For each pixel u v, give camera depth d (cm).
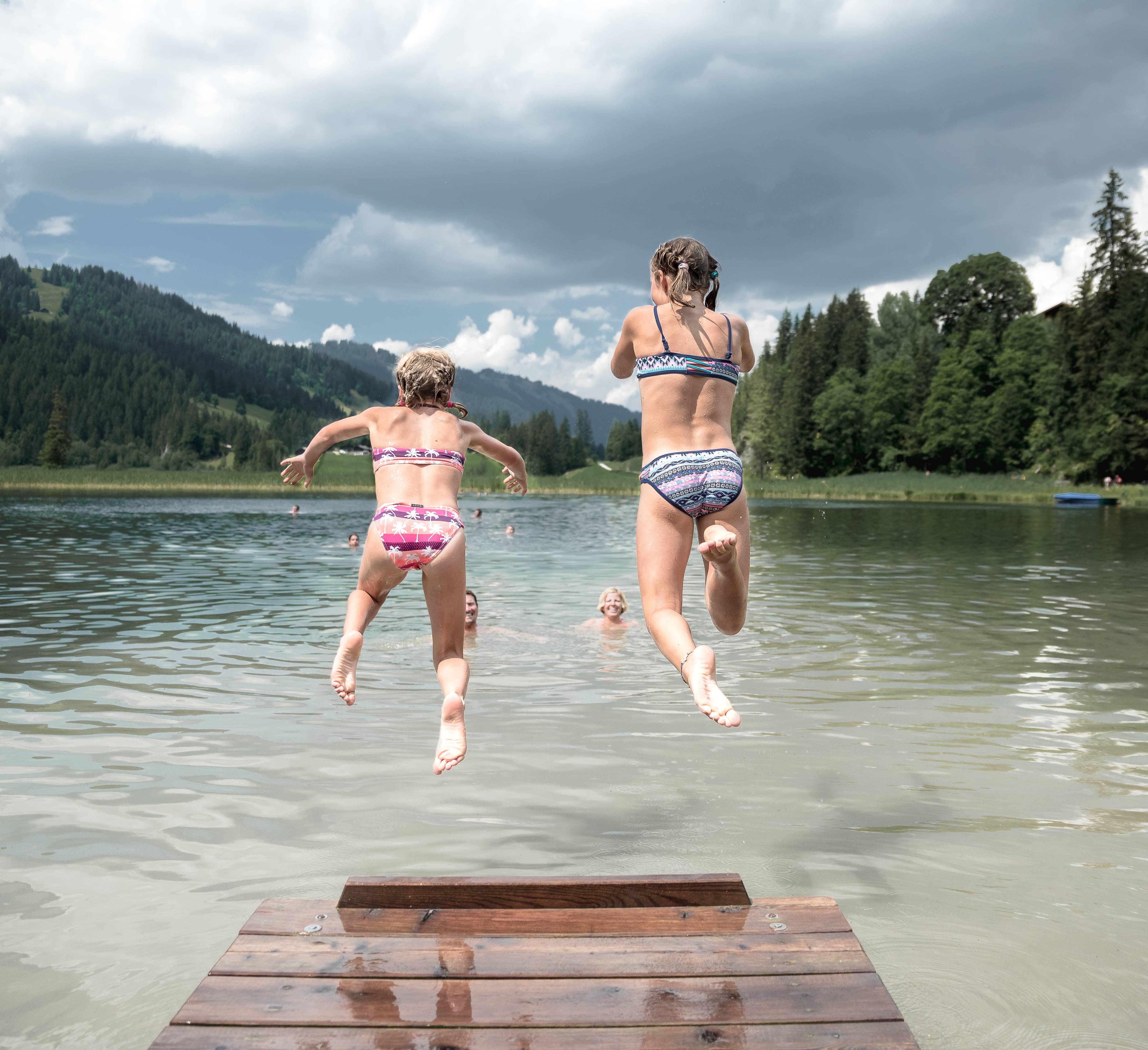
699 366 354
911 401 9062
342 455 11662
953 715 628
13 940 321
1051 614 1070
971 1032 267
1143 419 6191
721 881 316
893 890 361
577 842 407
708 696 294
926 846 405
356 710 632
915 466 8975
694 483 343
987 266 9300
